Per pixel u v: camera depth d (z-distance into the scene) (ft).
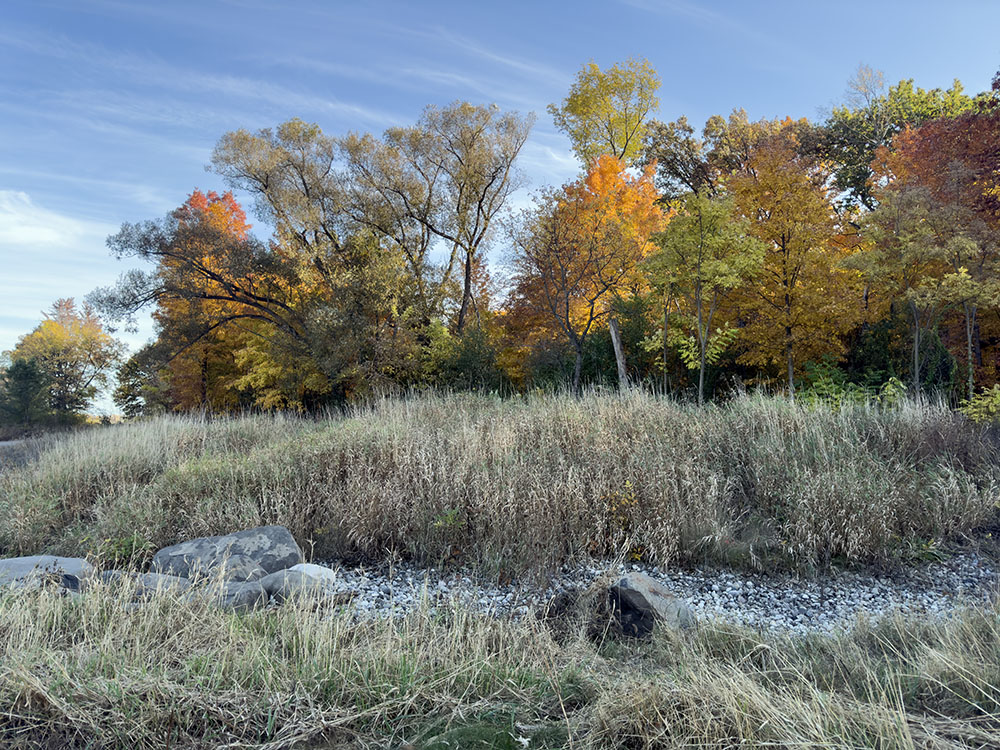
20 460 47.75
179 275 84.64
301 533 24.97
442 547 23.00
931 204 45.85
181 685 10.59
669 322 55.11
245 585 18.35
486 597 19.66
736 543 22.50
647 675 12.50
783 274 50.83
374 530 23.91
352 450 31.24
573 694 11.53
